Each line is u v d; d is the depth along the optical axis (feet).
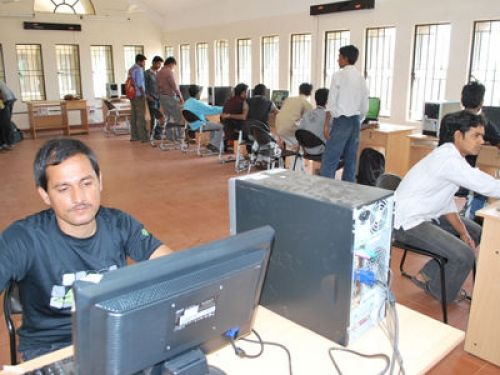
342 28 23.27
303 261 3.81
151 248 4.77
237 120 20.48
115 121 33.27
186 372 2.98
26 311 4.46
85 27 34.32
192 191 17.16
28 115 31.81
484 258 6.93
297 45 26.37
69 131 32.30
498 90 18.48
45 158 3.92
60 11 33.40
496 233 6.72
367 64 22.80
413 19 20.17
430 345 3.91
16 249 4.16
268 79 28.71
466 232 8.50
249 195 4.08
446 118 8.15
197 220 13.92
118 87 33.81
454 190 8.15
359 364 3.62
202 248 2.88
